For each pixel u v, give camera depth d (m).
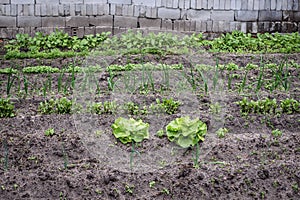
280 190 3.84
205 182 3.87
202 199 3.75
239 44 7.03
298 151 4.29
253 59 6.50
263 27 7.44
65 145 4.28
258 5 7.37
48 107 4.89
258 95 5.34
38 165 4.01
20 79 5.70
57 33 7.03
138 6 7.17
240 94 5.35
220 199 3.75
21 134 4.41
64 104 4.88
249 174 3.96
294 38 7.16
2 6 7.06
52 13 7.11
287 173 3.99
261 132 4.61
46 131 4.42
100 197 3.73
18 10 7.08
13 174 3.89
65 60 6.38
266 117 4.85
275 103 4.98
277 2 7.41
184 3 7.23
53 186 3.79
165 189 3.80
